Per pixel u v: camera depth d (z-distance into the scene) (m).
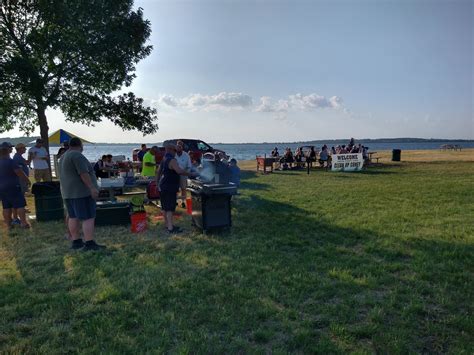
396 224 7.03
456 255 5.09
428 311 3.49
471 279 4.25
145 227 6.89
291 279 4.30
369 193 11.20
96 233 6.76
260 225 7.14
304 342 2.97
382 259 5.05
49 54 14.37
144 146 16.28
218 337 3.07
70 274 4.61
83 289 4.11
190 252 5.49
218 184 6.53
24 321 3.42
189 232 6.75
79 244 5.79
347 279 4.27
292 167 21.80
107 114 16.91
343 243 5.84
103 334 3.11
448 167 20.50
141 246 5.88
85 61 15.23
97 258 5.26
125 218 7.45
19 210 7.16
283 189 12.47
